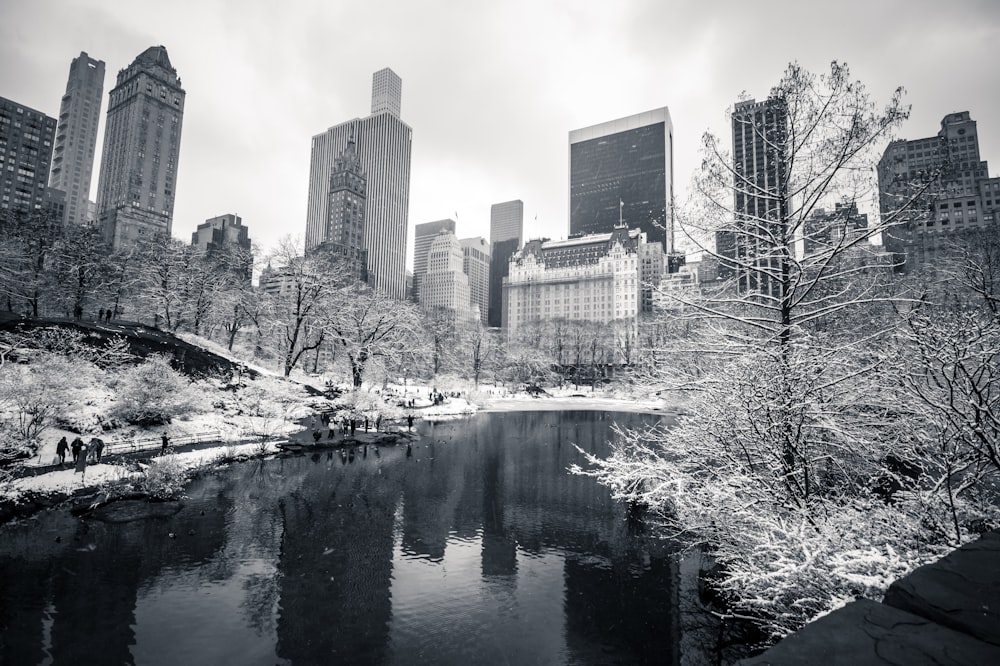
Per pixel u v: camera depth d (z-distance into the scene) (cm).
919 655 261
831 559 719
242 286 5859
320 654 1116
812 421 1007
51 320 3909
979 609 305
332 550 1716
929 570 366
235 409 3891
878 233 1048
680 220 1214
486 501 2400
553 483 2769
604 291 18012
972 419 722
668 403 1673
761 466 1105
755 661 271
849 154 1001
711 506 1109
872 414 1022
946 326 805
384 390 6241
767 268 1145
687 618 1304
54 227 5041
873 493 1052
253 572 1512
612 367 10625
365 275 17550
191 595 1354
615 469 1332
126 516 1912
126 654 1080
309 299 5372
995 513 811
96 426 2895
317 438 3578
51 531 1733
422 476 2855
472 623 1268
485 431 4778
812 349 1009
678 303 1250
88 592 1337
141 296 5275
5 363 2800
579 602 1388
